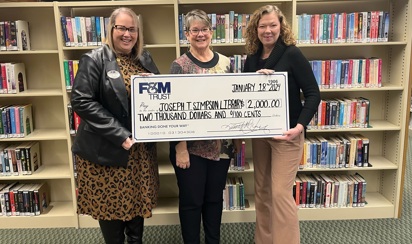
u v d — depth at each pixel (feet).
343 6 9.87
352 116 9.63
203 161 7.21
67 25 9.00
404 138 9.66
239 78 6.93
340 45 9.26
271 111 7.03
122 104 6.36
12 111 9.34
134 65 6.84
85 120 6.24
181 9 9.73
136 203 6.78
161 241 9.02
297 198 9.87
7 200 9.69
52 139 9.62
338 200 9.95
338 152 9.77
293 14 9.00
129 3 8.80
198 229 7.60
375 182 10.98
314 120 9.59
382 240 8.84
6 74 9.18
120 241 7.36
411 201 10.94
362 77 9.46
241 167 9.62
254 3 9.77
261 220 7.99
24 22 9.29
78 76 6.25
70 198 10.78
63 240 9.14
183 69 6.89
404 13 9.21
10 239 9.19
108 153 6.38
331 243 8.71
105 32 9.08
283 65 6.85
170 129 6.90
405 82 9.38
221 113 6.99
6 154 9.59
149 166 6.97
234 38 9.22
